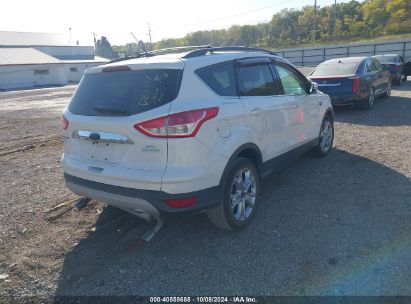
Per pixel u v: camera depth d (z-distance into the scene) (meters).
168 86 3.21
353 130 8.24
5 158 7.45
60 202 4.85
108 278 3.13
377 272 3.01
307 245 3.47
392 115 9.79
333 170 5.58
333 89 10.05
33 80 45.62
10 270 3.31
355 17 87.88
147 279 3.09
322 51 50.38
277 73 4.70
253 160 4.13
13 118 14.16
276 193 4.79
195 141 3.16
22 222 4.27
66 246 3.69
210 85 3.49
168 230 3.92
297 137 5.02
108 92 3.50
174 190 3.12
